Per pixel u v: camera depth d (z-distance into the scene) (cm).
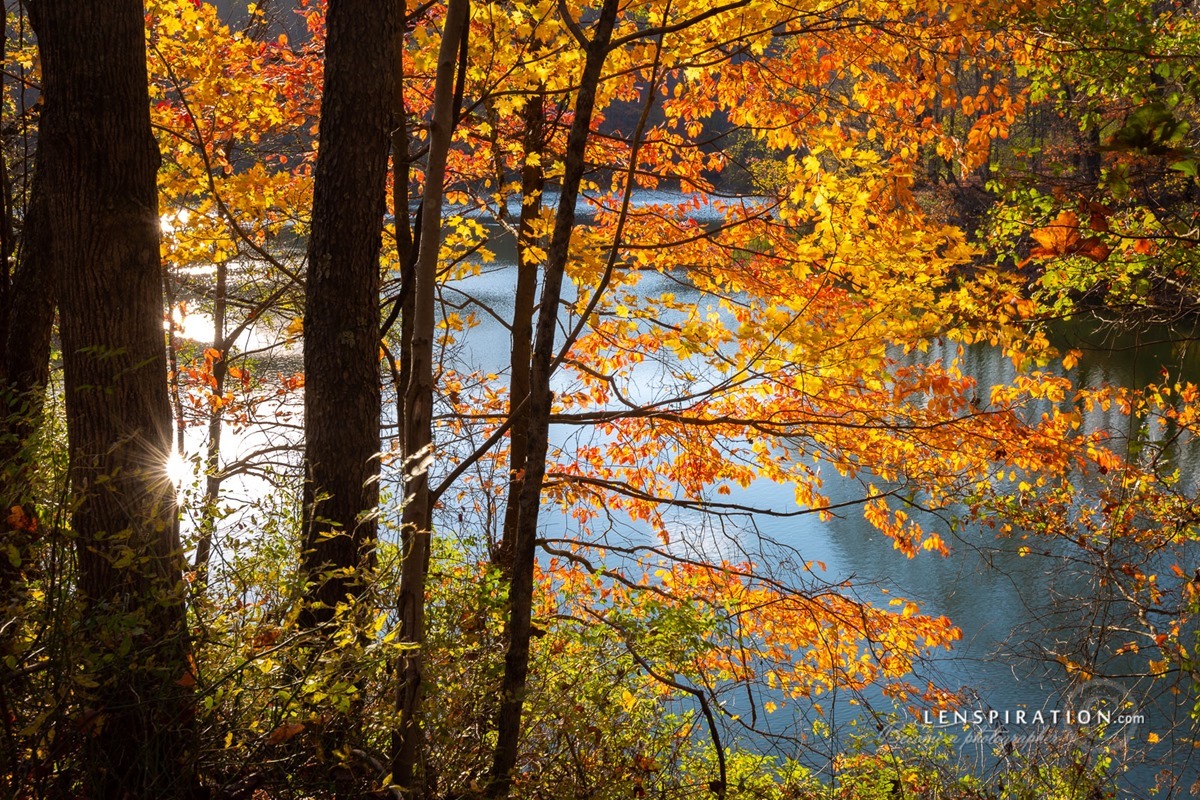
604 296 642
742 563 732
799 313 521
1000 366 1598
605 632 448
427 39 541
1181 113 626
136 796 279
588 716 413
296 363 1048
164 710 291
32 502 295
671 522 820
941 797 533
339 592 407
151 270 333
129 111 327
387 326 455
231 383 901
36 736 271
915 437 629
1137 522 746
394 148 446
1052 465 638
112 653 275
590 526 813
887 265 534
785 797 507
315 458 423
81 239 321
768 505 1405
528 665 443
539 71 527
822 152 575
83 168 319
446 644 382
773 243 605
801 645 707
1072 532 681
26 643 268
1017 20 570
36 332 484
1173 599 726
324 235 429
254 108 630
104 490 317
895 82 606
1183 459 916
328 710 325
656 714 480
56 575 320
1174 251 541
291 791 322
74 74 318
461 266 697
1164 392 640
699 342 550
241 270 812
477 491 641
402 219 445
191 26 589
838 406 626
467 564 483
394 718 352
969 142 607
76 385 322
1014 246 646
